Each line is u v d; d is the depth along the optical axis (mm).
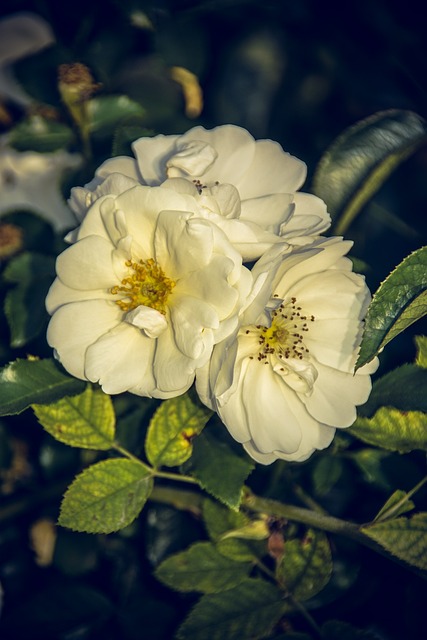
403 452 436
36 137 506
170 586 437
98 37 519
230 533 441
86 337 401
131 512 425
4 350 495
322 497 468
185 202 386
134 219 391
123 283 400
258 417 412
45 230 513
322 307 418
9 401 419
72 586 468
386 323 400
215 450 426
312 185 474
